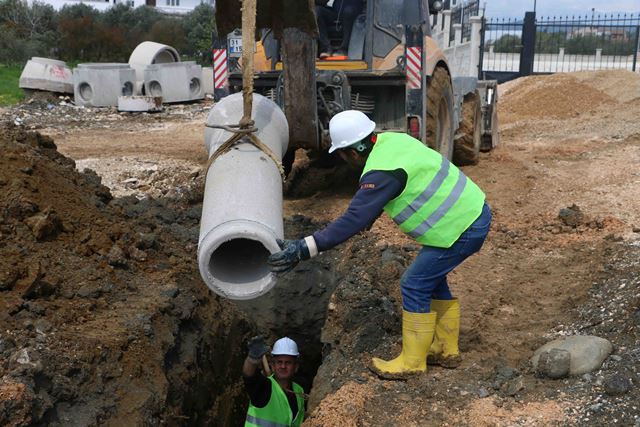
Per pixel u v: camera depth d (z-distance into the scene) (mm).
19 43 28188
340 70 7293
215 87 7977
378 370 4289
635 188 8039
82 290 4727
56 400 3744
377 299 5281
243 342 6176
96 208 5875
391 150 3875
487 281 5652
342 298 5363
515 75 22516
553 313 5035
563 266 5852
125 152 10984
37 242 4938
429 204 3904
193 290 5574
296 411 5238
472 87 9570
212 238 3988
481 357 4473
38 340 4008
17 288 4375
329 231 3777
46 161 5992
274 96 7809
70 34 30156
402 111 7742
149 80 17703
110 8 36531
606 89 16078
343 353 4766
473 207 3975
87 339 4207
